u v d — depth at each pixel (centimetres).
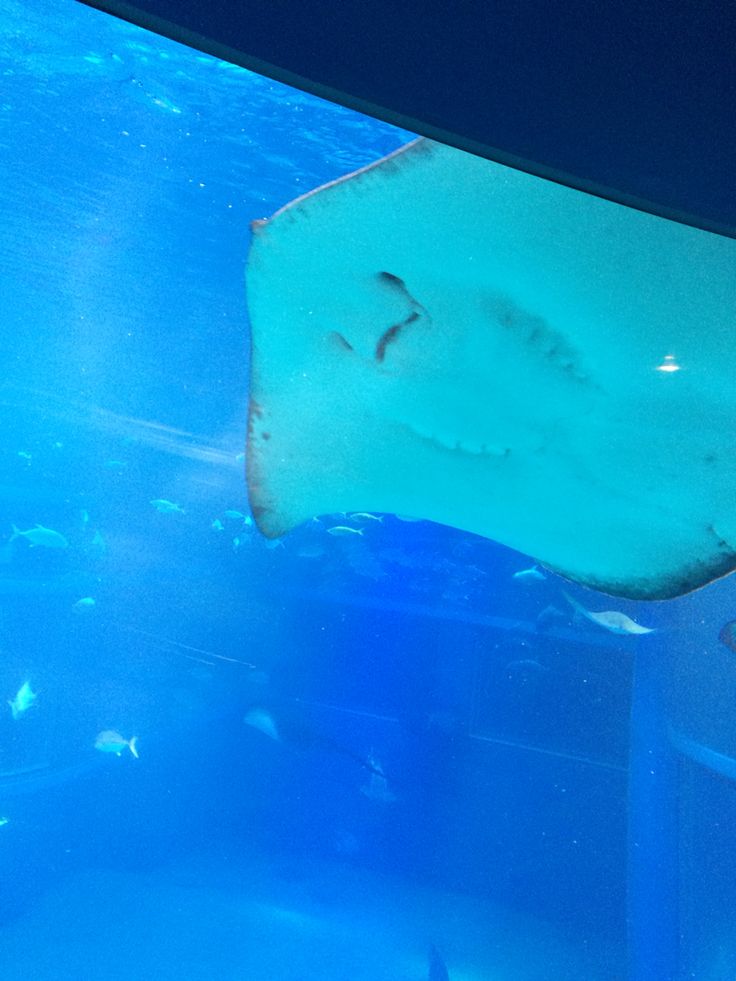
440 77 69
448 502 236
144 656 1385
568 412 205
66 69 770
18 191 1105
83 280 1405
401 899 973
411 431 223
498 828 1141
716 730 812
